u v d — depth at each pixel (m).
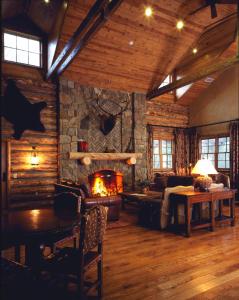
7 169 6.44
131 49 7.18
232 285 2.83
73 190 5.20
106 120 7.93
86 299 2.53
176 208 5.08
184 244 4.24
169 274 3.10
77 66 7.11
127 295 2.61
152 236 4.70
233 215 5.48
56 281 2.72
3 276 2.22
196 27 7.25
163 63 8.04
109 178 8.39
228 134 9.09
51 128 7.16
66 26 6.01
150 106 9.56
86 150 7.38
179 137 10.22
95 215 2.34
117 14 6.14
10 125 6.51
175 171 10.06
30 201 6.73
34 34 6.97
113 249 3.99
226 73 9.16
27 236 2.03
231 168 8.74
